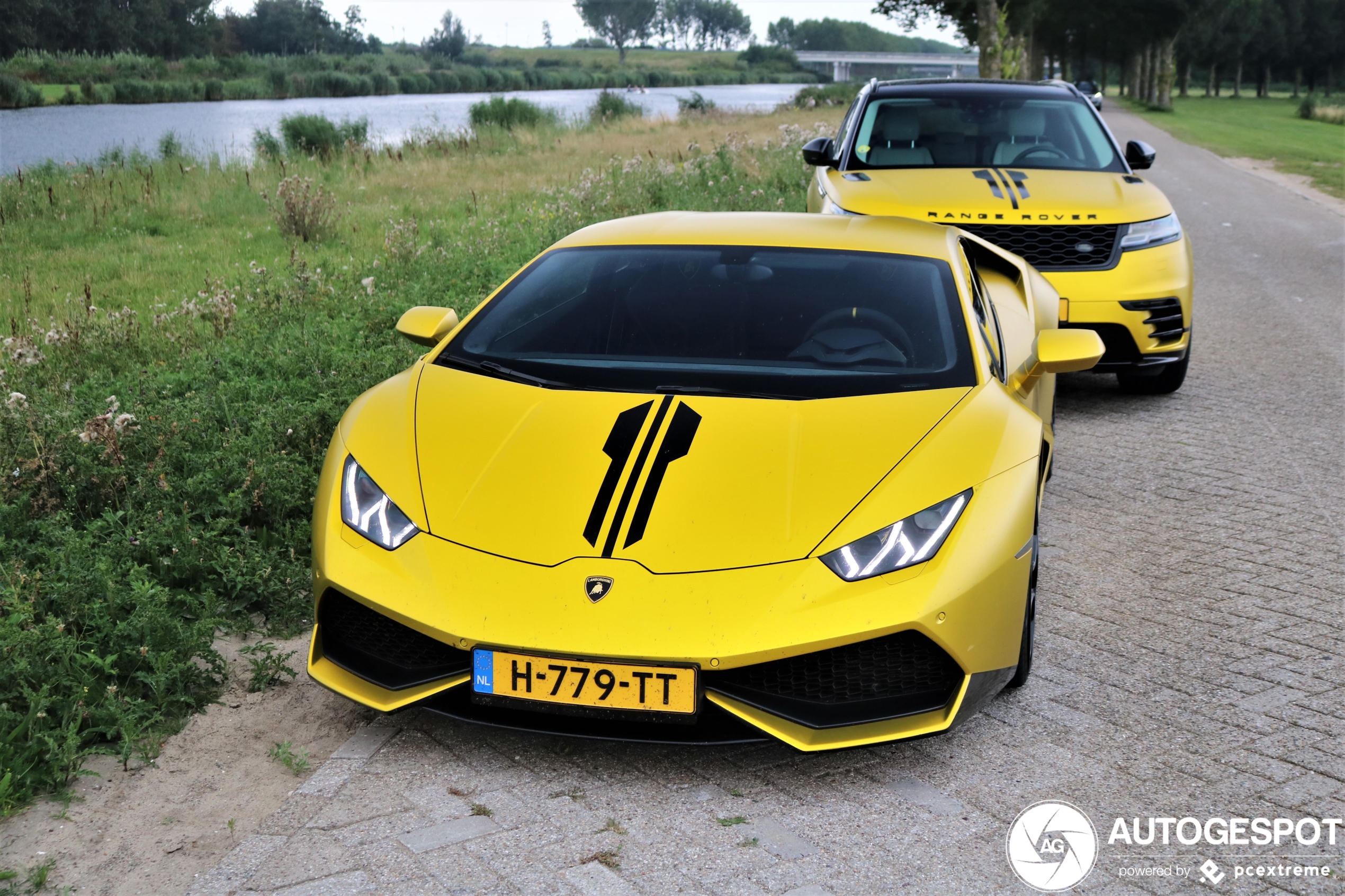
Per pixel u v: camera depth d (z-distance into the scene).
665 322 3.48
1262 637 3.52
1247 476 5.18
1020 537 2.77
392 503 2.84
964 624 2.59
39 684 2.95
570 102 59.22
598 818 2.52
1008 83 7.79
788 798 2.61
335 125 28.25
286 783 2.69
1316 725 2.97
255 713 3.04
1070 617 3.68
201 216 14.23
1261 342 8.05
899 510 2.69
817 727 2.56
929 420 3.00
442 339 3.68
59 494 4.31
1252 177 22.88
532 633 2.52
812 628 2.48
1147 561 4.18
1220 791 2.66
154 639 3.16
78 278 10.18
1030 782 2.69
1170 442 5.72
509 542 2.67
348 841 2.42
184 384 6.02
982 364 3.31
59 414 4.98
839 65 189.50
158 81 71.19
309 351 6.45
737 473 2.79
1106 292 5.95
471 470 2.89
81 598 3.35
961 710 2.64
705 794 2.63
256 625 3.64
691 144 19.78
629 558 2.60
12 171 19.92
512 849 2.39
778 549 2.60
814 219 4.17
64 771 2.67
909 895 2.25
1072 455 5.54
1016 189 6.32
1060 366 3.69
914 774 2.72
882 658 2.59
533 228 11.78
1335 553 4.24
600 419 3.04
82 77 73.75
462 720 2.68
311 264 10.60
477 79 97.38
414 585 2.64
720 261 3.75
